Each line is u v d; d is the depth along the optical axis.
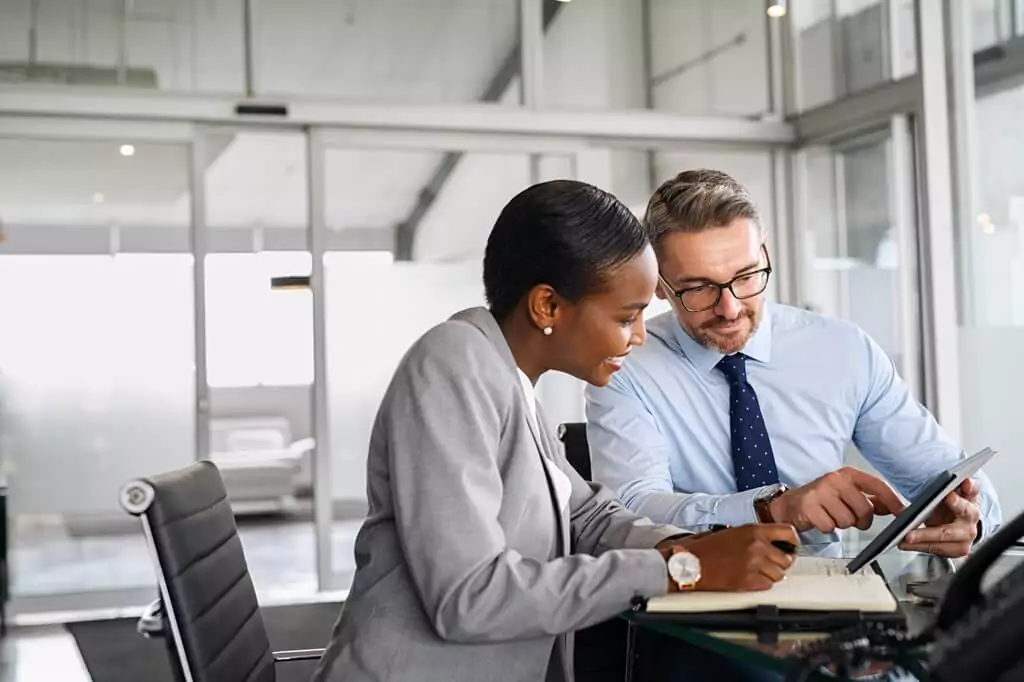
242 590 1.72
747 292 1.88
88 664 4.04
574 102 6.02
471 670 1.27
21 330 5.28
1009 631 0.66
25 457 5.27
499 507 1.25
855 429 2.09
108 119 5.33
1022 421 4.58
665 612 1.18
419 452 1.23
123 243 5.38
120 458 5.36
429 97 5.78
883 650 1.00
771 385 2.02
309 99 5.52
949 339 4.99
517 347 1.36
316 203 5.56
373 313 5.63
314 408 5.56
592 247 1.29
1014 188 4.61
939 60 5.06
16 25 5.25
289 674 2.01
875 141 5.75
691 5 6.23
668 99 6.18
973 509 1.55
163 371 5.42
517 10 5.91
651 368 2.01
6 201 5.25
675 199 1.88
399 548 1.29
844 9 5.93
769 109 6.39
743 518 1.63
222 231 5.48
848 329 2.06
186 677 1.44
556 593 1.19
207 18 5.47
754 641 1.09
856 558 1.35
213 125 5.48
